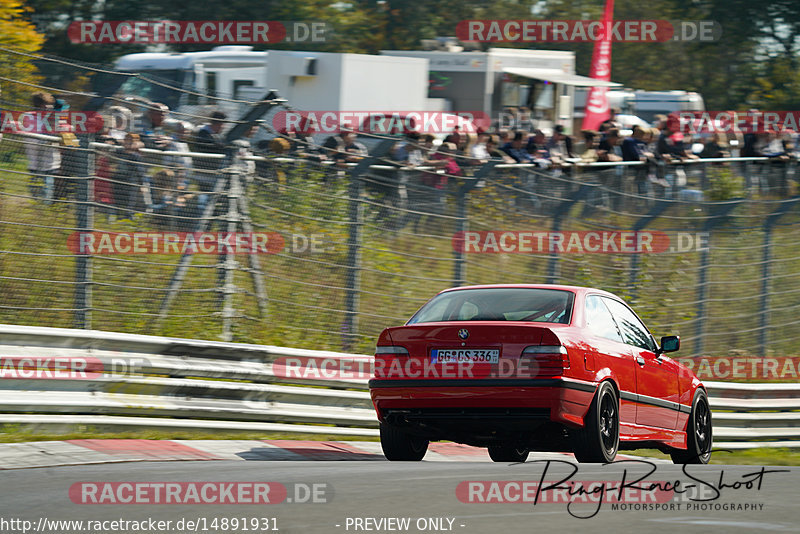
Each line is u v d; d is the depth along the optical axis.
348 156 40.75
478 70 81.56
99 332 32.78
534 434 28.69
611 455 29.27
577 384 27.95
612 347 30.41
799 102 148.38
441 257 43.22
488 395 27.92
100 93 34.97
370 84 76.38
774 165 54.91
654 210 50.16
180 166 36.62
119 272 35.78
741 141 64.88
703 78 157.00
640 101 108.69
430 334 28.77
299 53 75.62
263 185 38.69
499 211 44.72
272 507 19.61
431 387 28.47
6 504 20.20
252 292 38.72
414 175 42.38
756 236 53.97
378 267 41.69
